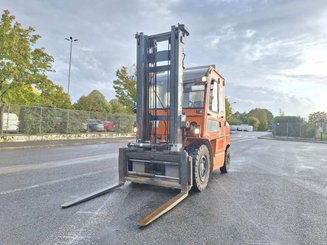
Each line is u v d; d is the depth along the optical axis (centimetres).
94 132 2369
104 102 4831
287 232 359
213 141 697
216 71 710
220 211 444
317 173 832
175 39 545
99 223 378
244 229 367
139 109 589
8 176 687
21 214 407
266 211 448
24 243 310
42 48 1828
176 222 389
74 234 338
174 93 539
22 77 1717
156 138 591
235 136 4172
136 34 595
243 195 550
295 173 829
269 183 673
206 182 601
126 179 572
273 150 1712
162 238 332
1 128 1605
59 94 2166
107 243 314
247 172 841
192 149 573
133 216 409
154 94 601
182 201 500
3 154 1167
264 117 9069
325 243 326
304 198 533
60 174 727
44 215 405
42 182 626
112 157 1112
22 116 1723
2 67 1608
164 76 618
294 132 3450
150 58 596
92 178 680
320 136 3016
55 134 1942
